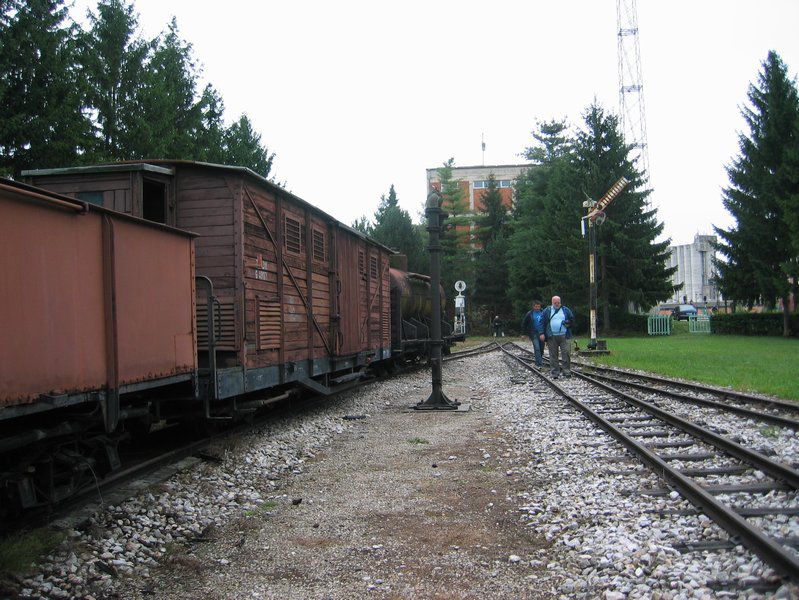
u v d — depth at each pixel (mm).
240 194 7789
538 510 5324
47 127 16781
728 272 38125
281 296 8945
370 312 14023
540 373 15891
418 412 11328
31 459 4461
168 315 5887
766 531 4277
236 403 8078
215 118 31953
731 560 3820
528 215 53188
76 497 5109
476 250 61438
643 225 42406
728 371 15281
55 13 17609
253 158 32969
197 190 7906
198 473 6527
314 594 3895
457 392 14422
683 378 14453
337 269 11562
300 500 5914
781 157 35875
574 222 42875
